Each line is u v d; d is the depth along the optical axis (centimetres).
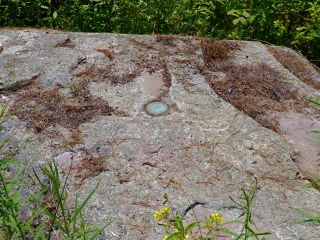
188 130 306
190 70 373
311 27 462
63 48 388
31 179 266
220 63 387
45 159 281
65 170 273
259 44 425
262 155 292
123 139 297
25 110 320
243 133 308
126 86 348
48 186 261
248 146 298
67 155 284
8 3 497
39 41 395
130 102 331
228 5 462
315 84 380
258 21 469
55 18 489
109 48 392
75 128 305
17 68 358
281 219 249
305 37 459
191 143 296
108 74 359
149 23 486
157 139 297
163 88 348
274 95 354
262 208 255
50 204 252
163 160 282
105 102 330
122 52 388
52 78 350
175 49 400
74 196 257
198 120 317
